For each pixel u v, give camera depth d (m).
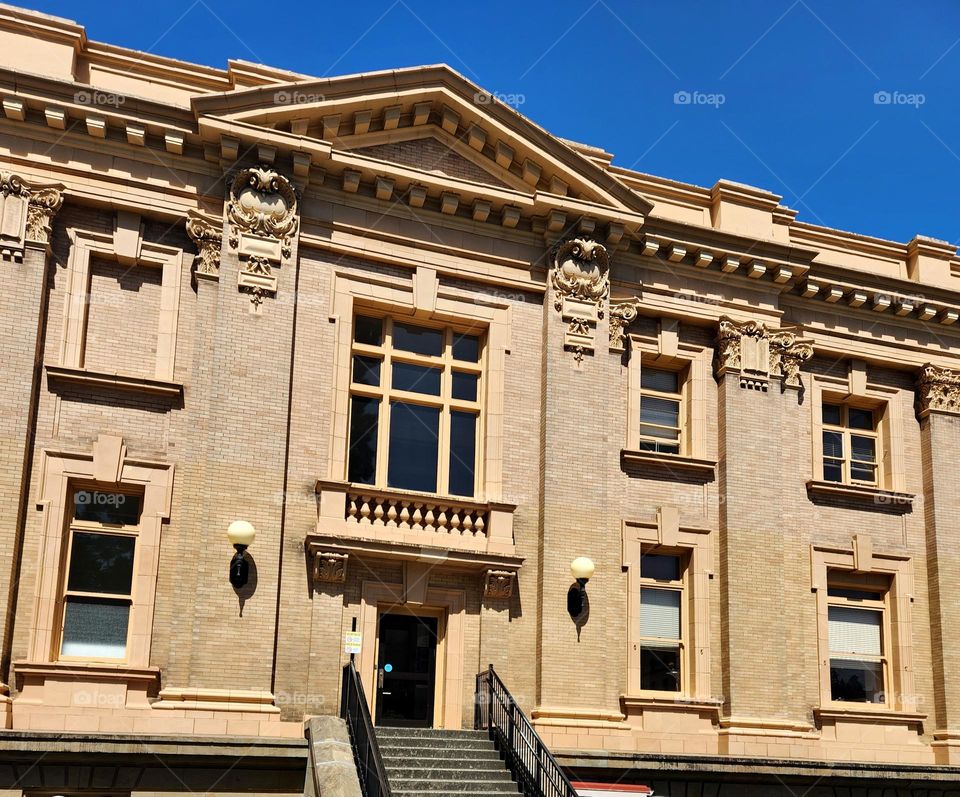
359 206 19.14
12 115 17.23
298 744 15.89
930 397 23.03
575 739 18.00
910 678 21.52
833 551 21.64
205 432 17.41
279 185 18.36
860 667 21.64
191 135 18.09
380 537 17.92
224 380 17.41
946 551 22.23
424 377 19.55
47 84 17.30
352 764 14.59
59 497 16.58
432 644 18.34
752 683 19.72
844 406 23.08
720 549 20.48
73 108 17.42
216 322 17.59
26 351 16.58
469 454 19.48
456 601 18.28
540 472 19.34
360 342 19.20
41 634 16.00
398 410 19.25
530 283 20.02
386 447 18.84
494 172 20.22
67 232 17.55
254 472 17.23
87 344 17.42
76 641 16.52
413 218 19.47
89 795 15.33
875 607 21.98
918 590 22.17
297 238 18.44
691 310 21.20
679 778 18.41
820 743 20.05
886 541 22.16
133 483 17.00
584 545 19.03
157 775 15.54
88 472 16.83
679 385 21.59
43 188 17.19
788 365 21.84
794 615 20.77
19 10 17.88
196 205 18.19
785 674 20.02
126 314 17.75
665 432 21.30
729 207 22.19
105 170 17.75
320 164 18.73
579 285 20.14
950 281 23.80
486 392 19.52
